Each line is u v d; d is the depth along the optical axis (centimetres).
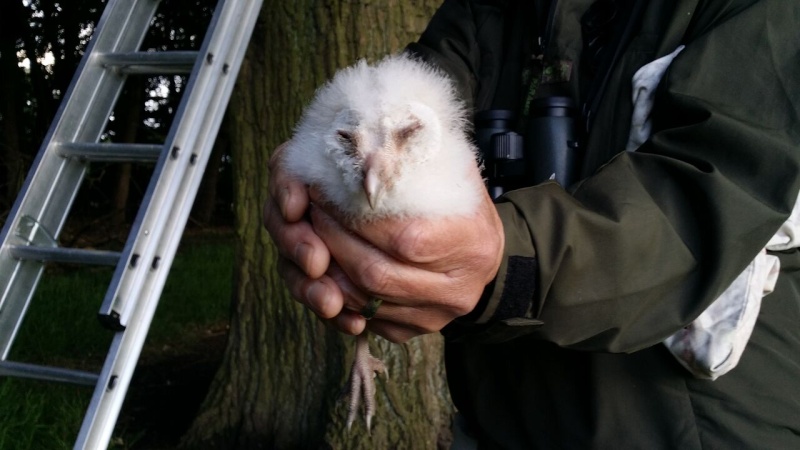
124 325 241
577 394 173
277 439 450
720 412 159
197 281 1050
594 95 180
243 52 294
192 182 271
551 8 190
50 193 281
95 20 1281
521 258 137
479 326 146
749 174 142
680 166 144
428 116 159
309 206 149
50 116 1362
